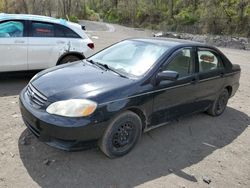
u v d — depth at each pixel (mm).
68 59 7320
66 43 7188
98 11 79500
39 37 6832
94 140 3611
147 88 4043
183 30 41000
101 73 4238
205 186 3604
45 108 3561
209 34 35188
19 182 3295
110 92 3688
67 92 3635
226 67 5785
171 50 4590
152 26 48844
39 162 3693
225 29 34844
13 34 6508
